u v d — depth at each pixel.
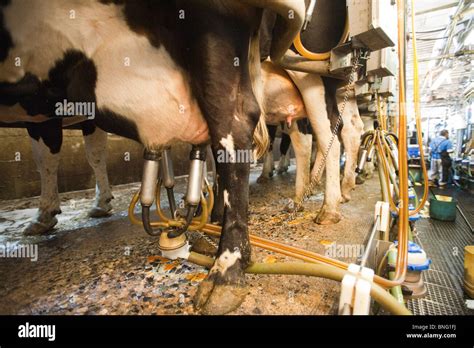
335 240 2.12
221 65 1.17
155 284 1.48
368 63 2.40
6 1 1.31
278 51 1.63
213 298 1.16
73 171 4.77
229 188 1.25
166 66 1.27
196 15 1.14
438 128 15.63
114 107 1.34
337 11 2.22
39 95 1.49
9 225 2.79
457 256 2.24
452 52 7.22
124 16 1.25
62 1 1.26
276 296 1.31
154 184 1.40
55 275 1.63
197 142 1.43
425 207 3.75
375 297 0.95
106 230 2.56
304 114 2.94
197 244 1.86
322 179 5.55
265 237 2.22
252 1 1.11
